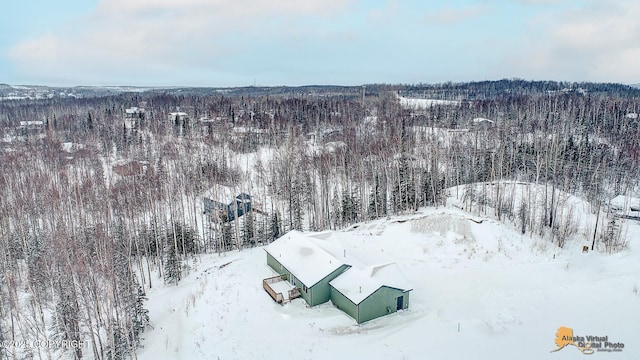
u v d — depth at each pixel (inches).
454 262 2006.6
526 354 1251.8
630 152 3245.6
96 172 3284.9
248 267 1983.3
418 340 1353.3
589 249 2091.5
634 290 1568.7
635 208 2632.9
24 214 2603.3
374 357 1270.9
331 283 1614.2
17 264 2126.0
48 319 1638.8
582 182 2940.5
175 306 1684.3
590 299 1563.7
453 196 2837.1
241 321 1513.3
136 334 1445.6
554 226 2242.9
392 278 1587.1
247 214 2738.7
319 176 3097.9
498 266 1948.8
